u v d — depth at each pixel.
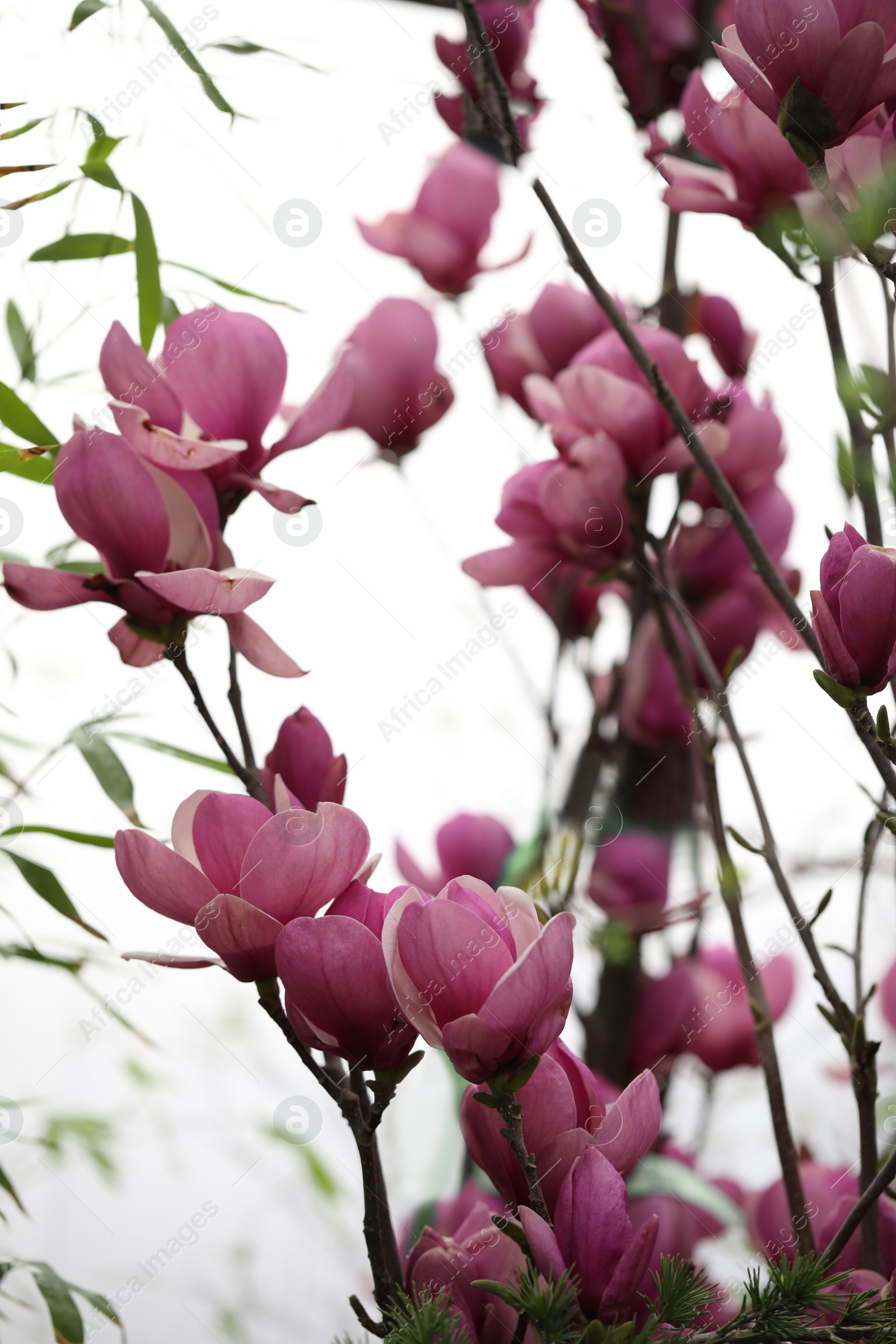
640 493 2.17
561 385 2.16
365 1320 1.90
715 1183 2.32
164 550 1.97
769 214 2.03
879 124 2.00
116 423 1.97
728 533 2.23
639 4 2.24
